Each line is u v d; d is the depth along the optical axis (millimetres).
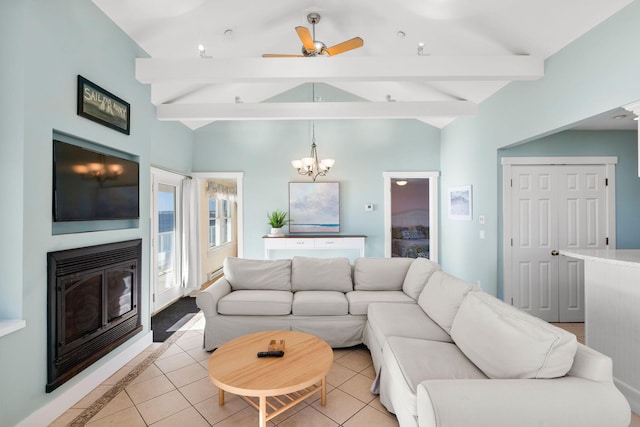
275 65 2924
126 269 2795
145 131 3129
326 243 5359
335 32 3822
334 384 2424
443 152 5543
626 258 2242
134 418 2023
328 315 3047
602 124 3572
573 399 1322
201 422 1983
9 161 1841
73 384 2193
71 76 2209
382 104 4133
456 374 1707
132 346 2877
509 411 1291
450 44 3357
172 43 3213
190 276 5305
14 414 1789
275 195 5633
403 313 2664
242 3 2984
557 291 3805
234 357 2105
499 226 3820
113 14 2598
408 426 1615
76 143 2342
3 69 1848
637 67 2133
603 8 2289
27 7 1871
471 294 2186
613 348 2270
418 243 7270
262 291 3328
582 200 3807
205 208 6145
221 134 5598
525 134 3277
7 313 1828
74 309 2199
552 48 2820
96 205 2422
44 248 1983
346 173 5664
